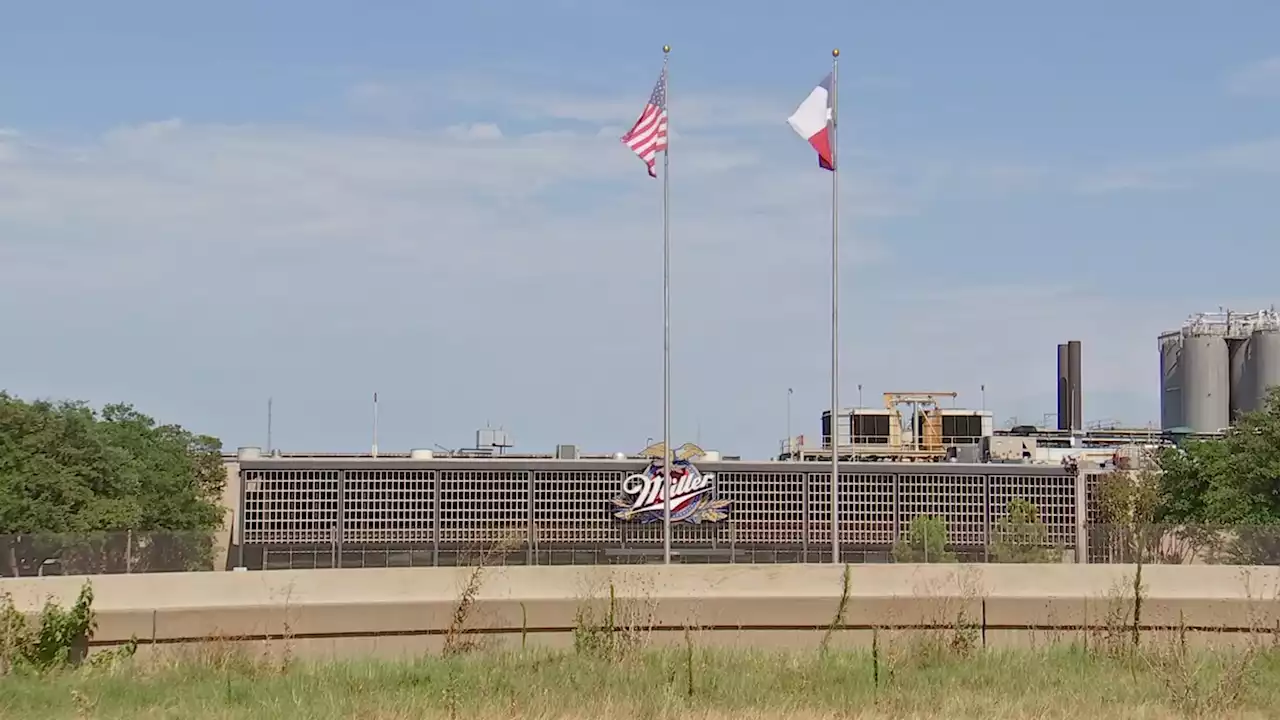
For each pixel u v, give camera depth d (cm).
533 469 7625
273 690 2067
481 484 7575
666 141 4638
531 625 2583
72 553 3872
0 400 5728
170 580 2552
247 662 2338
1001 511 7925
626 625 2512
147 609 2455
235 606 2497
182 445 6938
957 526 7912
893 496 7881
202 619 2477
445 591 2633
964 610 2600
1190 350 10050
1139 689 2075
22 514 5359
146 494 6241
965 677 2189
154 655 2417
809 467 7819
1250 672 2128
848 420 10112
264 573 2595
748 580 2711
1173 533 4538
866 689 2075
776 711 1908
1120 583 2725
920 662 2325
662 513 7650
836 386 4278
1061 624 2636
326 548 7412
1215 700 1956
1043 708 1922
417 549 7481
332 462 7450
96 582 2509
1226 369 10000
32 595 2467
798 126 4391
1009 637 2641
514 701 1945
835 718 1856
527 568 2680
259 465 7400
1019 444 9531
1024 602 2644
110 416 6531
